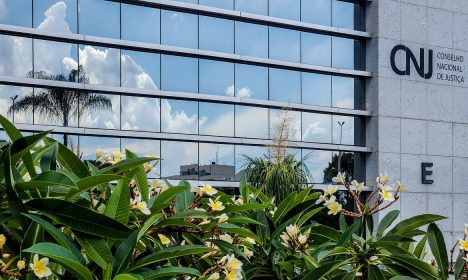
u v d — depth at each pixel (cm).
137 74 1630
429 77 1969
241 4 1783
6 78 1442
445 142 1983
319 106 1844
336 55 1911
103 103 1572
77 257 132
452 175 1984
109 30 1598
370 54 1927
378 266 189
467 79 2034
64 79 1530
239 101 1734
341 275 186
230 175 1711
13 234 143
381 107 1891
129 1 1622
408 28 1950
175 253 140
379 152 1872
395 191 199
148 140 1625
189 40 1708
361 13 1955
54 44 1524
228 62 1750
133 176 167
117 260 132
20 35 1482
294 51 1852
